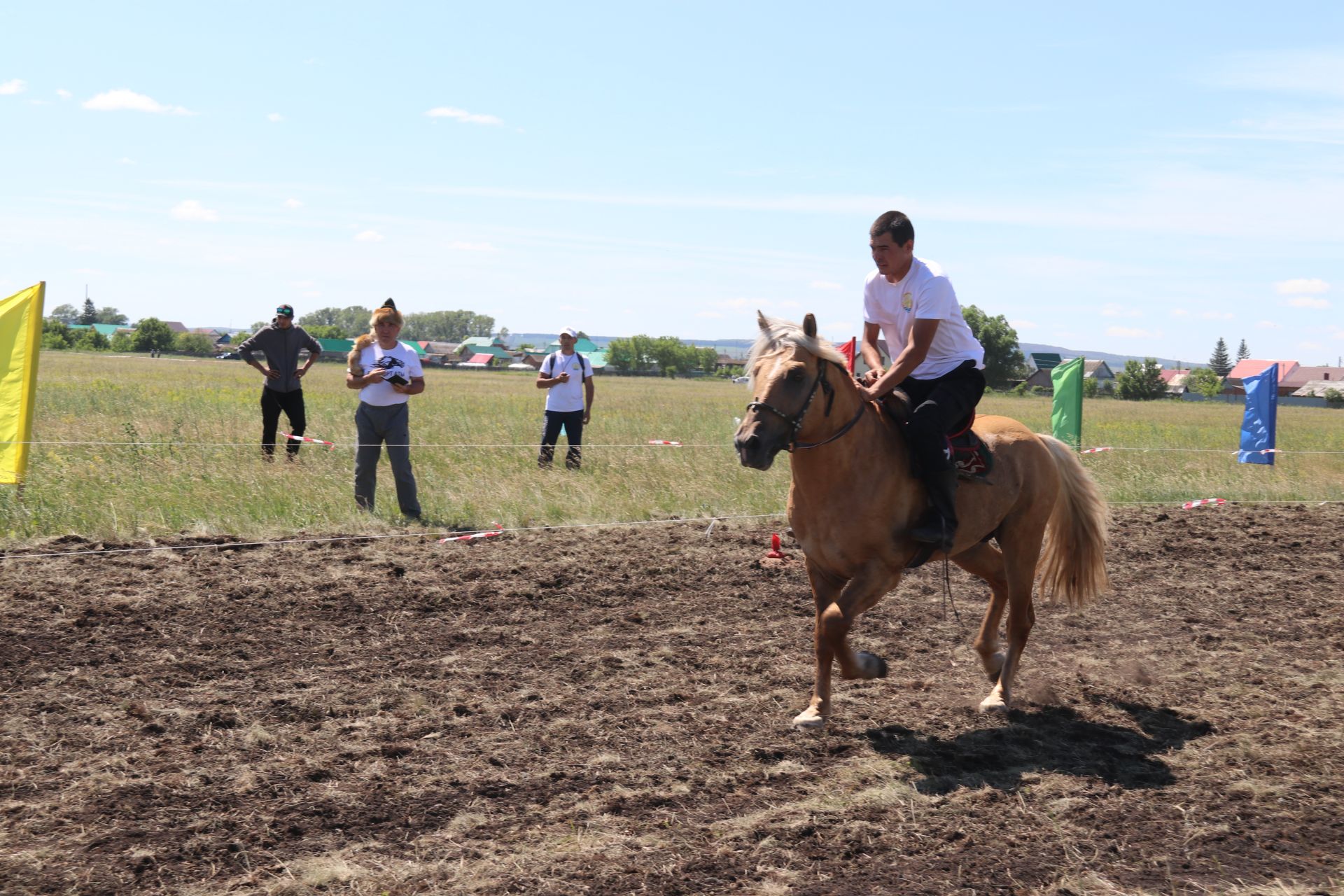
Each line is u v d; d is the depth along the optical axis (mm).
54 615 6664
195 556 8312
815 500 5117
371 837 3988
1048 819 4297
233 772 4527
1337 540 10992
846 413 5020
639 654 6469
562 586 8062
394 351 10047
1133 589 8773
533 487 11555
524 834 4027
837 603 5059
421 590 7672
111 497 9750
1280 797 4559
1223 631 7480
